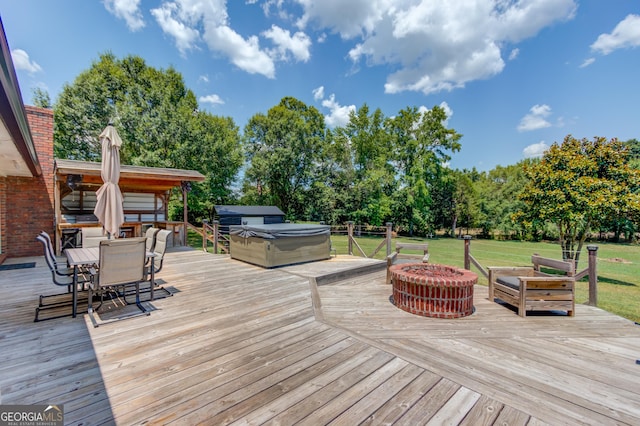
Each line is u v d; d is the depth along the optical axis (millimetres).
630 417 1741
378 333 3080
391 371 2182
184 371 2125
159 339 2668
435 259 11508
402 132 22797
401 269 4219
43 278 4836
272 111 22094
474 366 2355
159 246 4285
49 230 7234
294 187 21906
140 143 13898
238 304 3713
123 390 1881
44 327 2893
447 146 21906
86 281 3322
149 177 8094
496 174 30547
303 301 3869
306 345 2600
